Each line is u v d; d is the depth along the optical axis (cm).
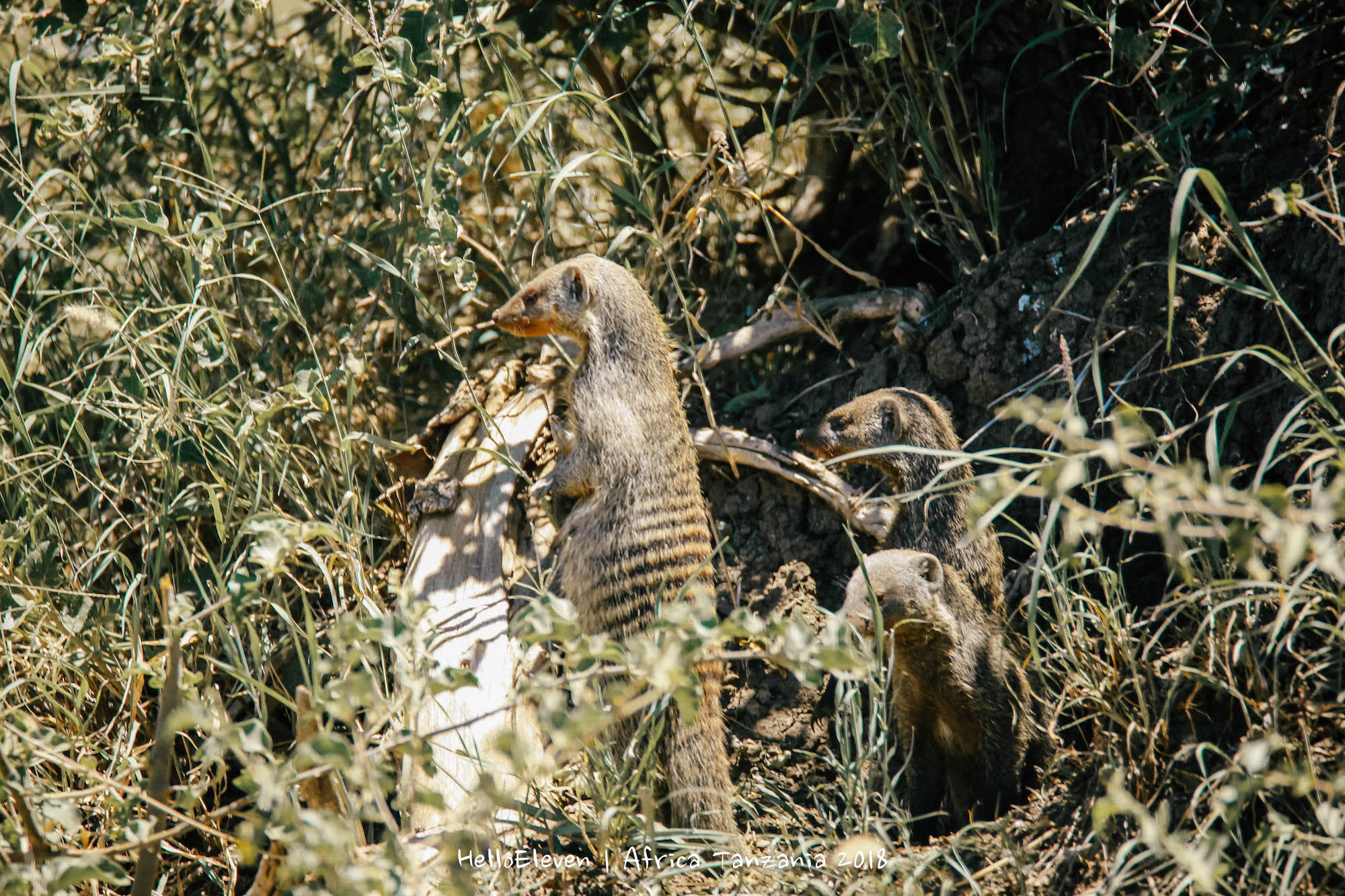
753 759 977
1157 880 665
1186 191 604
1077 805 776
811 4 1158
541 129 1116
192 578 1022
